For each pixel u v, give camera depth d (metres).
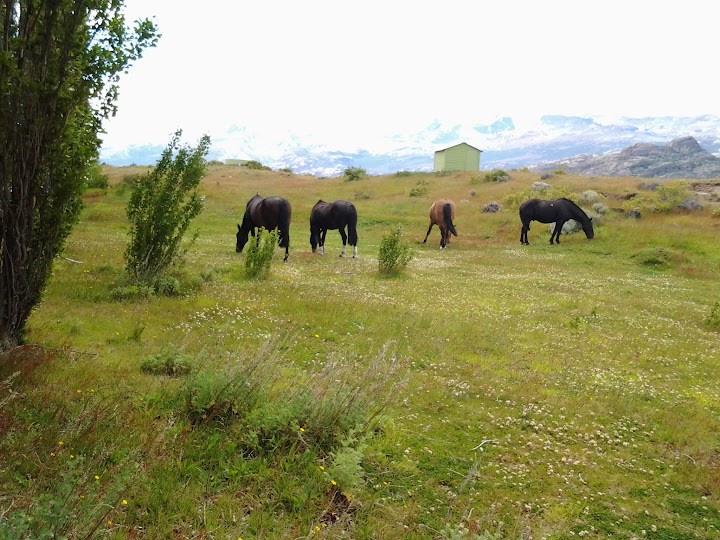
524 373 9.60
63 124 7.20
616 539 4.96
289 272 18.19
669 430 7.59
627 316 14.99
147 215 12.84
